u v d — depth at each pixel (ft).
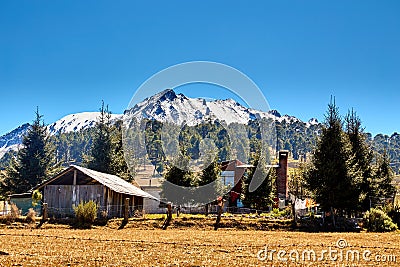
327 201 95.45
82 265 43.70
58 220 92.89
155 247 57.52
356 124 114.01
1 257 47.26
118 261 46.14
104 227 90.02
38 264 43.73
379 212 88.38
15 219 91.76
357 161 106.42
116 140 168.45
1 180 160.04
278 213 108.78
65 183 105.29
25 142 166.09
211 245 59.57
